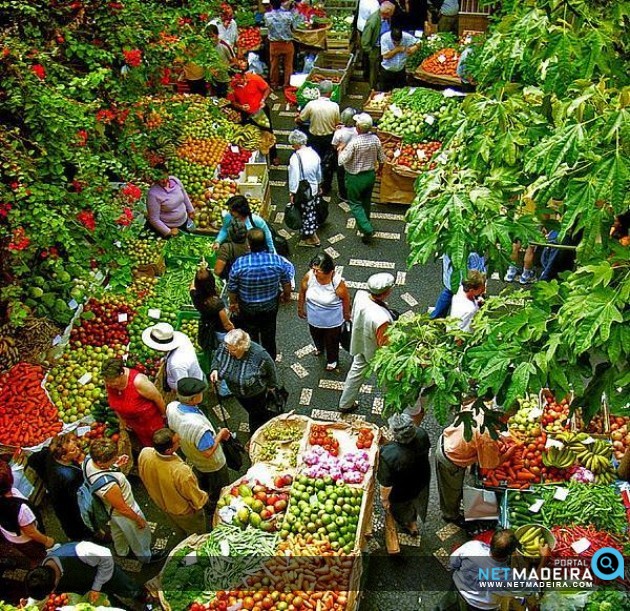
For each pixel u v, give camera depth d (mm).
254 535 6027
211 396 8312
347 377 7758
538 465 6688
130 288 8422
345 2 14656
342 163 9641
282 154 12148
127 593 6117
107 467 6082
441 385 4992
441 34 13430
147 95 9109
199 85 11641
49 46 7645
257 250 7582
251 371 6770
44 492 7219
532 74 5273
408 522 6734
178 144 9891
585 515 6160
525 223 4633
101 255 7191
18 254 6312
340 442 6750
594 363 4961
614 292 3943
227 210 9695
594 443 6637
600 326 3869
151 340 7113
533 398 7137
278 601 5660
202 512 6555
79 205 6910
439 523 7047
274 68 13406
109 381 6508
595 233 3961
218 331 7680
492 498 6574
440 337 5359
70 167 7395
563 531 6094
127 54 8195
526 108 4977
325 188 11109
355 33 13891
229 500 6332
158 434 5945
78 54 7789
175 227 9320
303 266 9969
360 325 7109
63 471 6410
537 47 4914
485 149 4910
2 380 7176
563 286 4461
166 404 7598
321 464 6418
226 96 11273
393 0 13062
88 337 7816
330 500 6125
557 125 4297
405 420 6027
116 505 6102
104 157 7715
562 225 3996
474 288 7172
